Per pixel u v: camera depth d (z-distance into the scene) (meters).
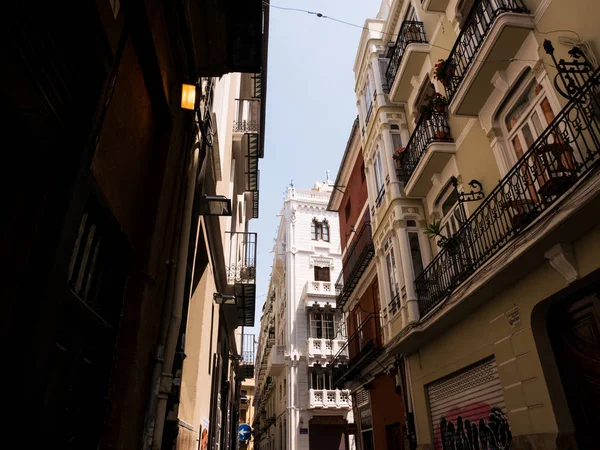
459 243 8.06
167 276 4.48
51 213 2.05
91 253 2.74
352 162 18.08
